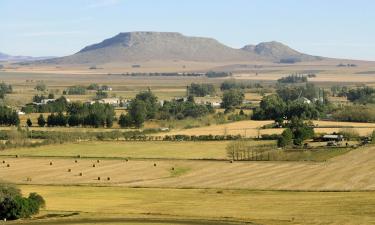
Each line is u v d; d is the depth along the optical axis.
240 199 178.00
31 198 163.75
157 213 160.25
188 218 154.12
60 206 170.75
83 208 168.00
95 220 153.12
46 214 160.75
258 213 159.00
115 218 155.12
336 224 146.12
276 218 153.12
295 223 147.38
